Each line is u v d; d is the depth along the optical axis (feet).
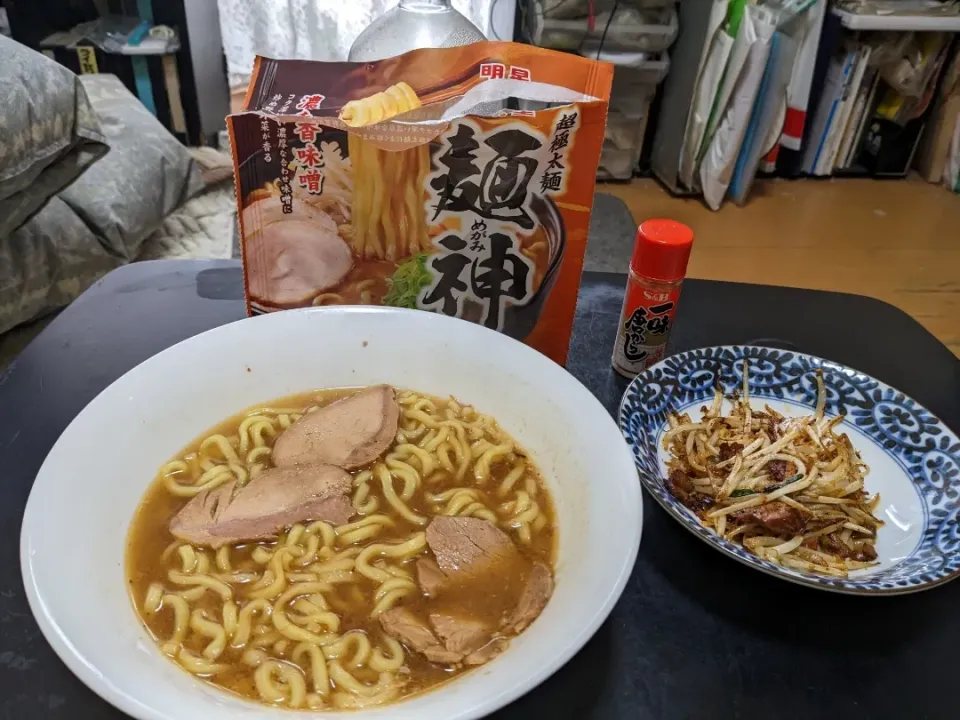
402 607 2.40
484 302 3.24
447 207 2.96
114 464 2.50
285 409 3.06
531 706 2.12
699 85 9.13
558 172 2.88
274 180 2.90
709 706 2.15
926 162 10.73
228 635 2.30
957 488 2.72
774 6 8.59
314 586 2.48
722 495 2.77
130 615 2.24
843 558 2.60
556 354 3.39
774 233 9.32
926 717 2.15
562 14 8.64
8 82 5.62
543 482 2.76
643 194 10.09
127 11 9.06
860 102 10.12
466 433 3.00
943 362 3.63
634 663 2.25
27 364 3.21
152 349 3.34
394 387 3.14
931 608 2.45
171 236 8.07
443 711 1.76
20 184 5.81
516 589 2.42
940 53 9.73
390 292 3.21
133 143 7.54
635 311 3.24
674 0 8.73
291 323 3.01
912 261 8.89
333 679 2.19
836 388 3.20
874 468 2.96
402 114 2.89
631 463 2.38
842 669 2.26
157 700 1.78
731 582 2.51
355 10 8.45
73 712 2.04
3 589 2.32
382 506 2.81
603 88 3.03
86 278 6.84
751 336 3.72
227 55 8.83
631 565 2.04
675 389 3.15
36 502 2.13
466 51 3.11
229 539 2.56
